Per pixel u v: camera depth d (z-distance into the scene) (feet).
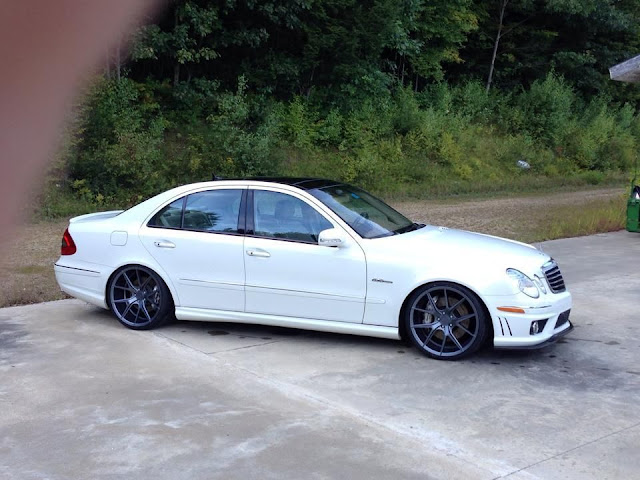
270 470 12.16
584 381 17.01
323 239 18.97
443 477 11.94
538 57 118.73
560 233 42.96
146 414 14.67
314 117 78.89
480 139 93.61
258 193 20.59
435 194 74.02
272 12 71.51
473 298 18.04
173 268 20.84
